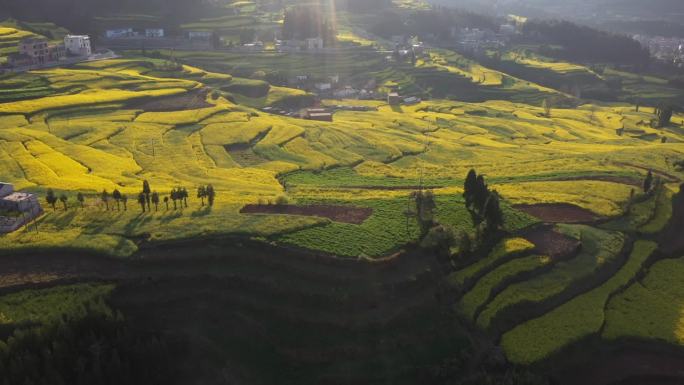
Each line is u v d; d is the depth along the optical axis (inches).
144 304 2847.0
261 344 2733.8
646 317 3041.3
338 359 2672.2
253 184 4554.6
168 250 3112.7
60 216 3449.8
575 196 4306.1
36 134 5260.8
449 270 3191.4
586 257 3447.3
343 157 5797.2
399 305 2896.2
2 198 3420.3
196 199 3868.1
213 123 6432.1
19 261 3002.0
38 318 2613.2
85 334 2517.2
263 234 3238.2
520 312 3002.0
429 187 4685.0
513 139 7431.1
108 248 3068.4
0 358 2348.7
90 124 5821.9
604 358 2812.5
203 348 2701.8
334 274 2965.1
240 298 2903.5
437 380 2603.3
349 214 3690.9
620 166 5452.8
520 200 4185.5
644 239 3828.7
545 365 2694.4
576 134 7849.4
